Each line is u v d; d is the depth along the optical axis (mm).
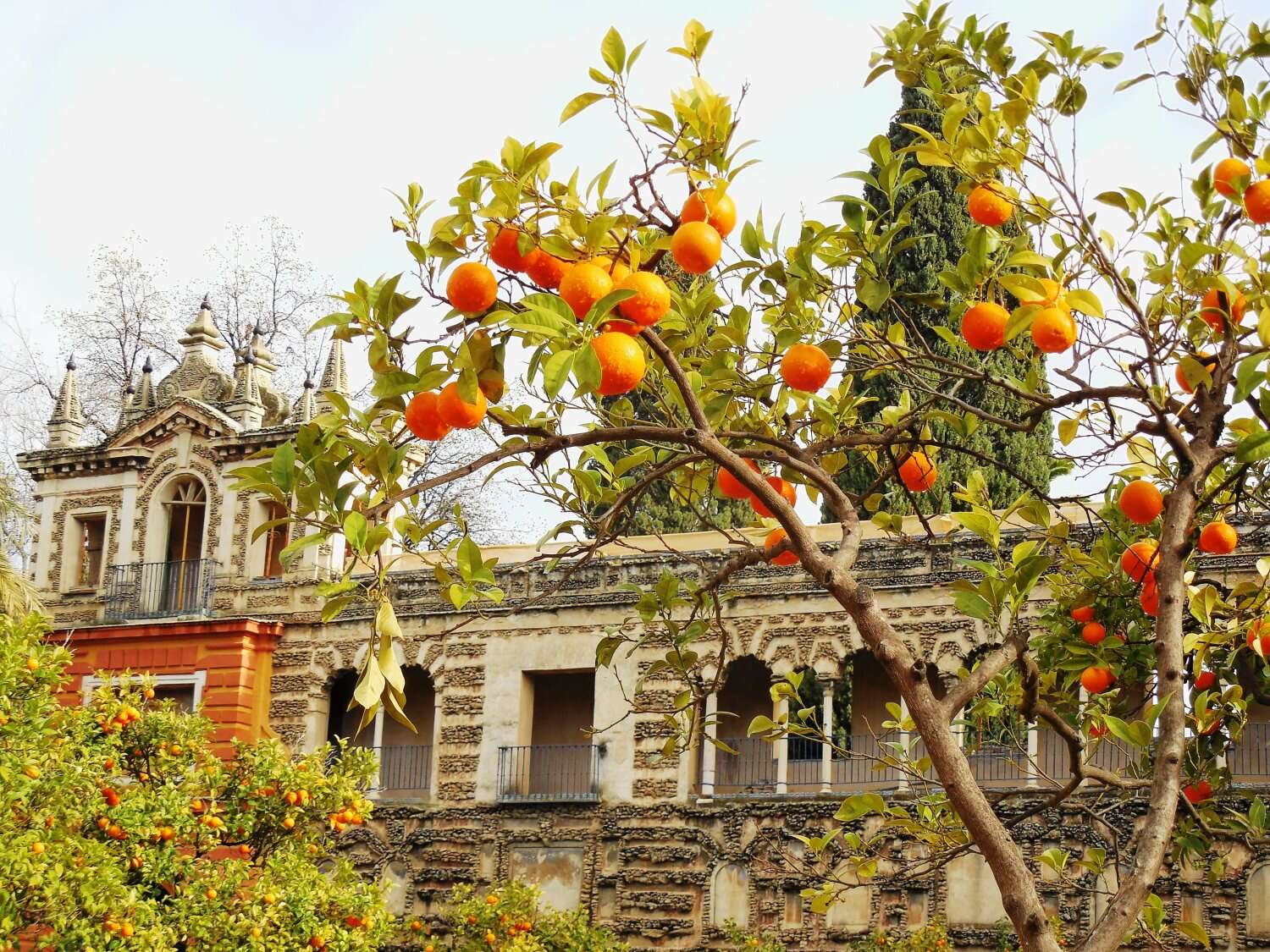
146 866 18812
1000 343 6984
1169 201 8461
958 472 34375
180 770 21172
